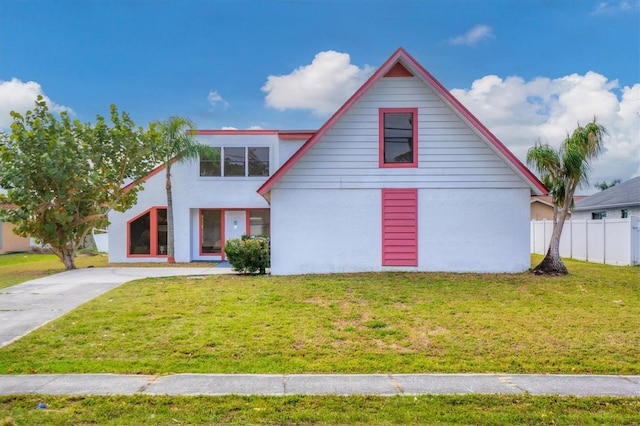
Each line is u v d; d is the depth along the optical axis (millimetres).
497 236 13289
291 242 13422
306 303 9266
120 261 20734
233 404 4719
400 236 13383
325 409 4609
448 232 13352
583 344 6828
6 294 10586
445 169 13328
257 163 20844
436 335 7250
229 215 21297
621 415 4500
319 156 13430
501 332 7379
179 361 6105
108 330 7465
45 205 15438
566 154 12500
